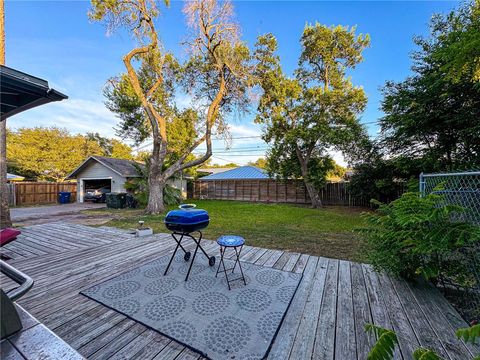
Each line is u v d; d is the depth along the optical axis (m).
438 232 2.04
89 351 1.46
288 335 1.63
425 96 5.66
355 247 3.99
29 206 11.45
